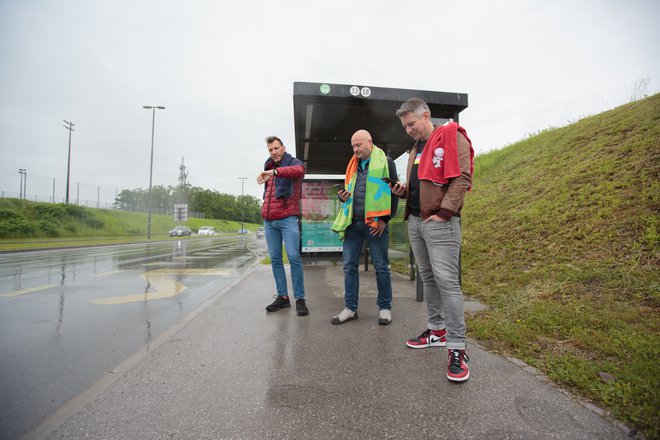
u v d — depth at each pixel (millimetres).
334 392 1823
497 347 2457
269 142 3812
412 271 5492
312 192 7402
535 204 6039
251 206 123875
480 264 5117
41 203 32750
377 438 1427
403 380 1968
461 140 2137
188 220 68812
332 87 4270
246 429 1492
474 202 7953
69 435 1459
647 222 4016
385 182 2863
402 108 2420
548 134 9781
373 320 3258
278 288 3754
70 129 40906
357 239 3312
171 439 1425
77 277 6816
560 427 1494
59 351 2609
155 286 5719
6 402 1799
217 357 2322
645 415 1494
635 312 2744
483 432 1464
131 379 1991
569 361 2090
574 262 4066
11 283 6055
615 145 6242
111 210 44125
